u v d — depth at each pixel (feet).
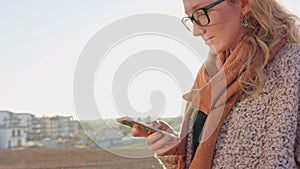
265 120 4.94
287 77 4.93
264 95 5.00
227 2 5.12
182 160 5.63
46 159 32.65
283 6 5.33
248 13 5.21
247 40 5.15
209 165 5.21
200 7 5.03
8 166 31.76
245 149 4.98
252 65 5.05
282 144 4.76
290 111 4.82
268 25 5.12
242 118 5.06
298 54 5.01
